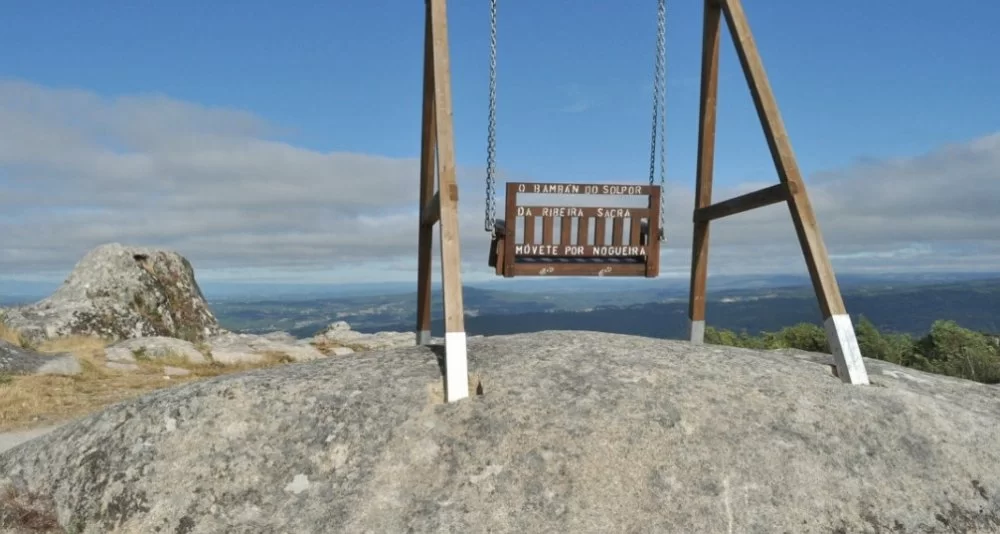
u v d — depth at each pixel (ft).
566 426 15.30
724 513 13.55
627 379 17.04
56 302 81.10
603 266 24.75
